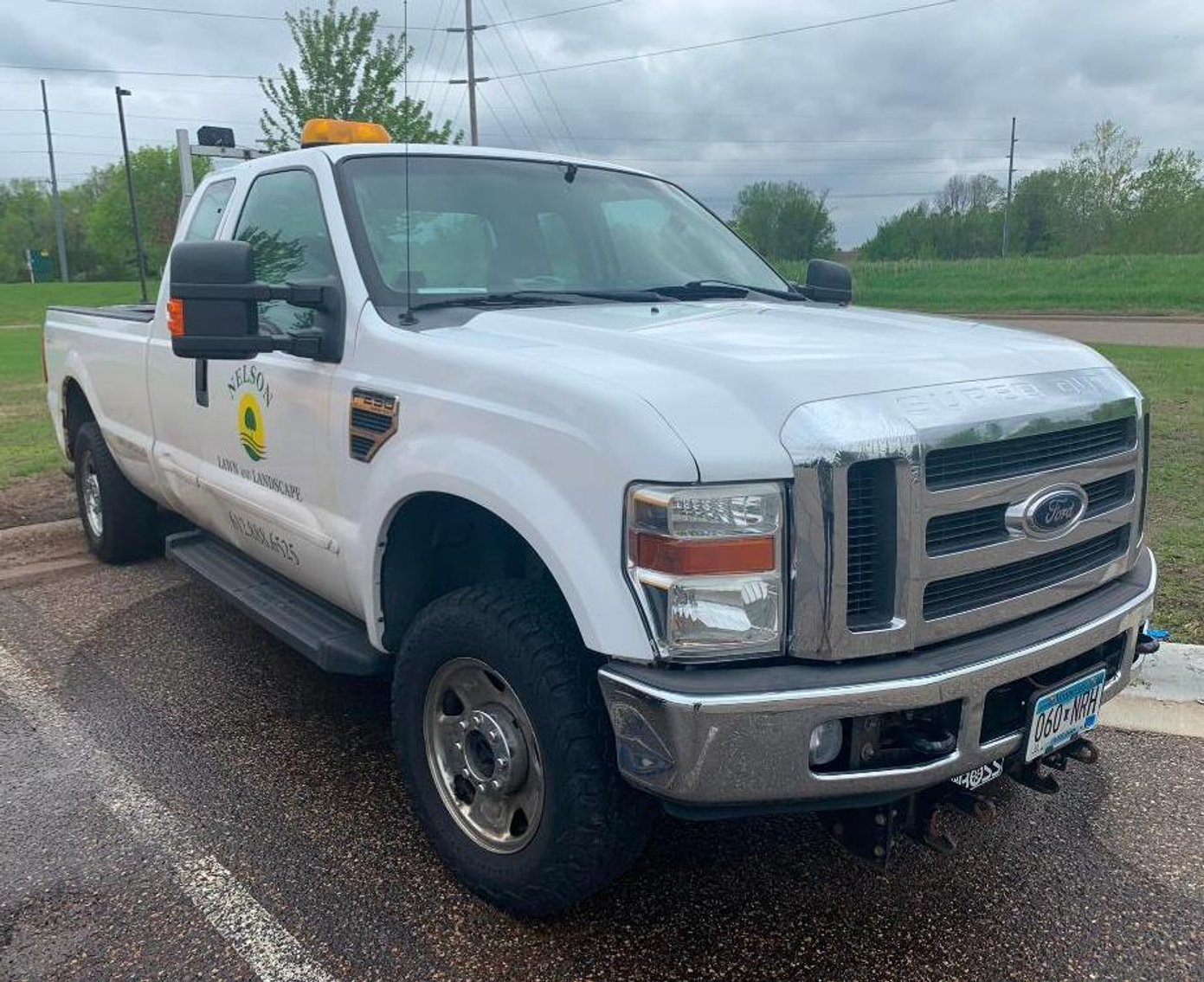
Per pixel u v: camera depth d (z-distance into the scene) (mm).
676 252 4168
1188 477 6941
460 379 2756
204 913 2846
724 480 2225
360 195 3537
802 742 2244
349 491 3207
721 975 2621
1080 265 41656
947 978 2619
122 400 5121
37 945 2709
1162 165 59125
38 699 4262
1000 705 2584
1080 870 3090
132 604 5434
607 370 2490
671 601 2234
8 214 109562
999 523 2523
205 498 4328
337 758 3752
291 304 3229
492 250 3652
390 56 19703
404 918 2828
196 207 4668
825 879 3041
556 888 2627
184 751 3811
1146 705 4164
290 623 3598
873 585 2348
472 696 2838
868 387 2402
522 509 2475
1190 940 2771
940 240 86750
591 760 2490
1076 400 2699
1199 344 18438
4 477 8266
